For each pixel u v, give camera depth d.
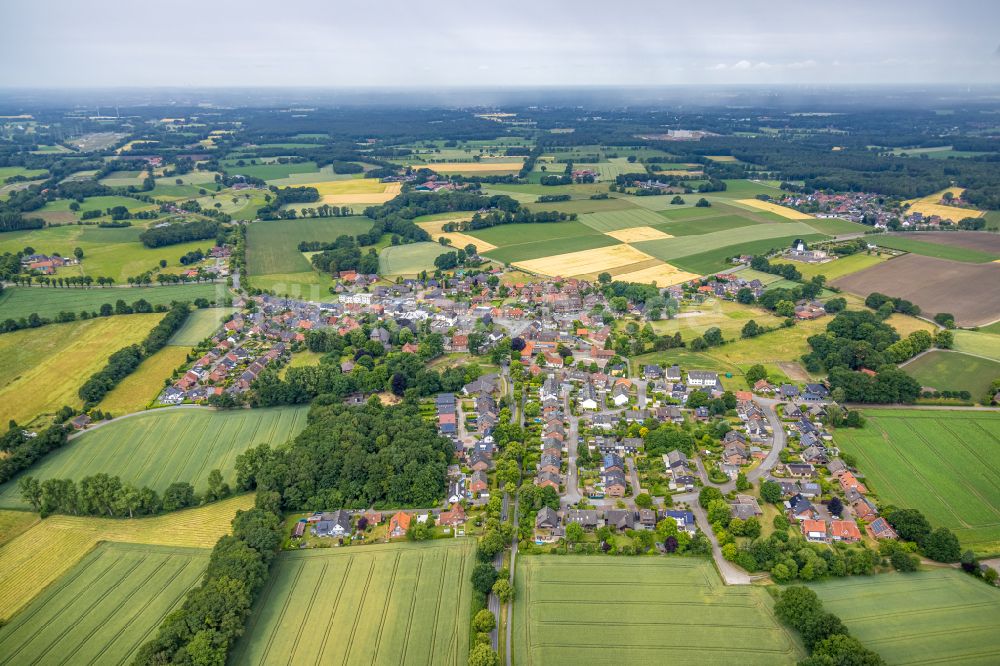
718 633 128.62
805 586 139.75
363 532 161.00
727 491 176.12
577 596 138.88
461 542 156.88
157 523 165.25
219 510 169.75
